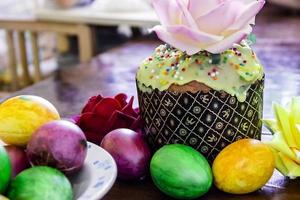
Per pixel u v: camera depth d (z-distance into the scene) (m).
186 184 0.50
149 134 0.57
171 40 0.52
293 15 1.68
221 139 0.54
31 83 1.67
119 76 1.01
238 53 0.55
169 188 0.51
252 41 0.57
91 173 0.50
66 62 1.67
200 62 0.54
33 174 0.46
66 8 1.66
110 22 1.53
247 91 0.54
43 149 0.49
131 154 0.54
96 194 0.46
